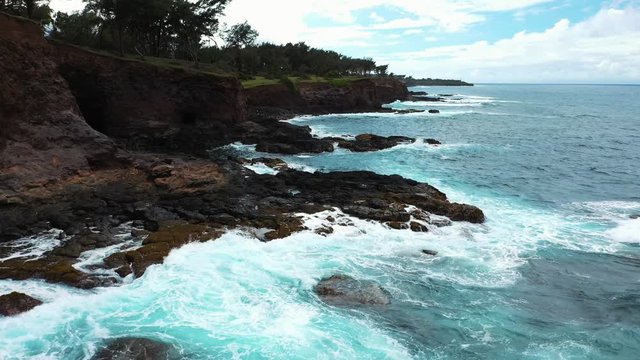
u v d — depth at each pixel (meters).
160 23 71.44
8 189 23.05
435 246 21.75
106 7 55.62
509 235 23.72
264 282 17.56
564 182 36.16
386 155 45.03
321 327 14.79
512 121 83.69
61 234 20.89
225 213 24.28
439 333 14.80
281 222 23.17
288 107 81.31
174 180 27.44
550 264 20.31
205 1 73.75
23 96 26.34
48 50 29.27
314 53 142.50
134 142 41.88
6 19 26.56
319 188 29.64
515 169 40.72
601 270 19.84
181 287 16.89
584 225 25.52
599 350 14.12
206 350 13.42
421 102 131.88
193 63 74.38
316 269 18.88
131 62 44.44
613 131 71.44
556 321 15.79
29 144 25.75
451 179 36.12
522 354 13.84
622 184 35.78
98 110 43.31
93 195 25.50
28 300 15.31
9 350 13.24
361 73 162.00
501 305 16.70
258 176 32.19
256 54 108.88
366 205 26.00
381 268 19.30
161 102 47.38
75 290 16.45
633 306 16.89
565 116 99.19
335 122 73.31
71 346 13.45
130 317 14.95
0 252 19.06
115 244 20.22
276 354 13.31
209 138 47.84
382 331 14.75
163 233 20.59
